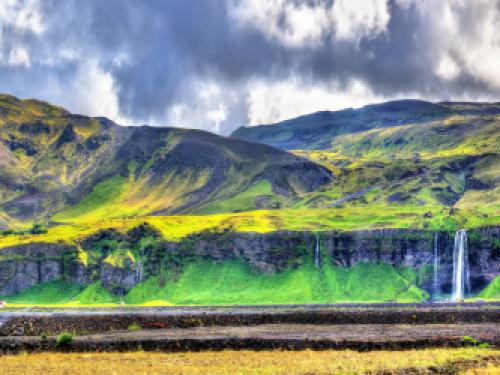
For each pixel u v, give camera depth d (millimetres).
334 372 128250
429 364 136625
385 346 164750
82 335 197875
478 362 139375
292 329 199375
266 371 129250
